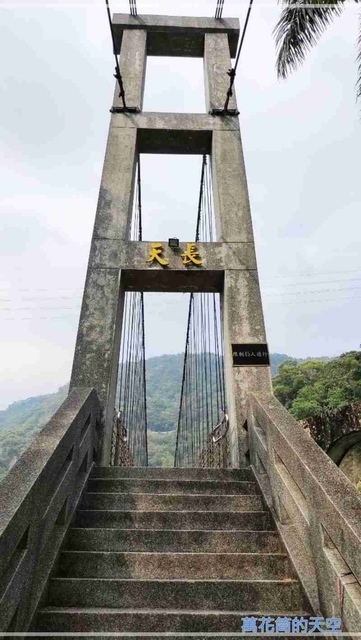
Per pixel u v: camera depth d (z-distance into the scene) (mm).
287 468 2791
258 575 2766
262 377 4941
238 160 6465
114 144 6461
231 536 3041
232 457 4789
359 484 4715
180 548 2992
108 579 2619
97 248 5562
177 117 6828
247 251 5684
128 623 2332
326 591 2104
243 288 5426
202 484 3717
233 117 6895
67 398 3697
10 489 2209
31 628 2207
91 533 3027
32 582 2258
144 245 5648
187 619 2352
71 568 2760
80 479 3549
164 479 3842
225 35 7941
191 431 9625
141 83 7203
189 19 8023
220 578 2744
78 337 5004
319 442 4637
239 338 5141
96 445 4246
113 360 4996
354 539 1820
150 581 2590
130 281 5695
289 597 2539
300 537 2689
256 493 3662
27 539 2197
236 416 4699
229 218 5930
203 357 7715
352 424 4434
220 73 7422
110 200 5949
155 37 7992
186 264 5516
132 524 3234
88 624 2320
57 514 2732
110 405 4844
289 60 5633
